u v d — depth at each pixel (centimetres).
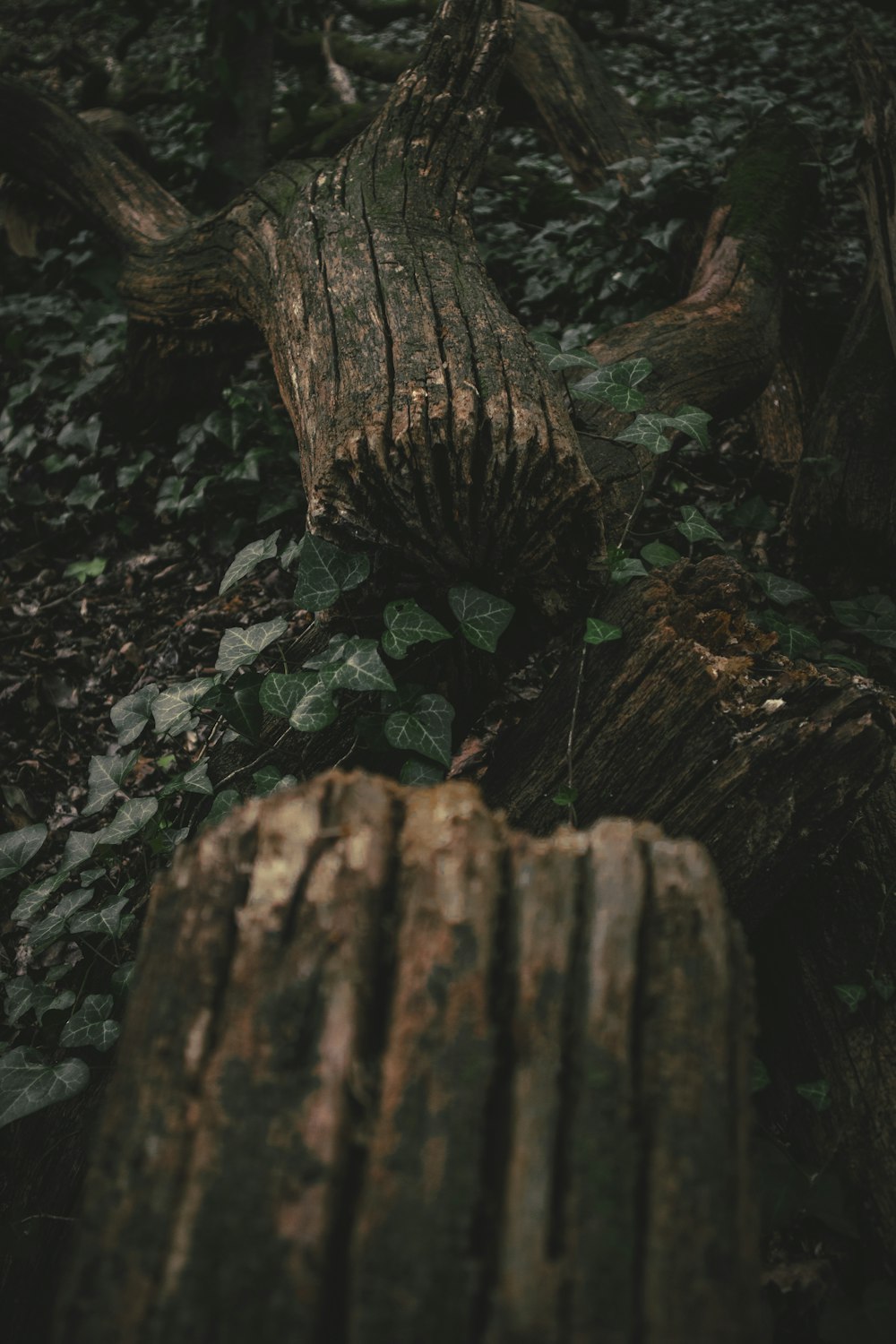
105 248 564
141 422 447
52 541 417
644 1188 97
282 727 241
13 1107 188
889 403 332
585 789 207
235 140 614
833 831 194
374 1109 101
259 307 337
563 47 538
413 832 117
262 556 244
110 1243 98
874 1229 173
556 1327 90
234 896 114
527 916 110
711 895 114
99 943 243
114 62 770
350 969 106
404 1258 93
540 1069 101
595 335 422
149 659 357
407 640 207
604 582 225
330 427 215
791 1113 192
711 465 379
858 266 449
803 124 490
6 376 496
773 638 211
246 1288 93
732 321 343
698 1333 91
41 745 334
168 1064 106
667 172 435
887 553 317
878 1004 194
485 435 204
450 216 302
